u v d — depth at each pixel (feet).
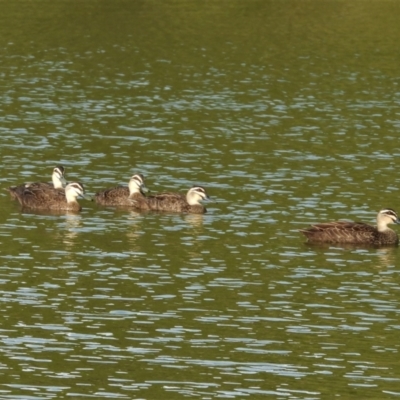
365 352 88.28
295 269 110.52
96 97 206.69
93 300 99.55
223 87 220.02
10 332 90.89
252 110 198.39
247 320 95.09
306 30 285.64
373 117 194.90
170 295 101.30
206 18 299.17
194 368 84.07
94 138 172.76
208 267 110.32
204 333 91.71
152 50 258.37
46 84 218.18
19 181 146.61
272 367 84.69
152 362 85.10
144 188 137.59
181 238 121.08
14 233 122.42
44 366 83.82
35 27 280.72
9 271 107.65
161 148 167.02
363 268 111.65
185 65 242.37
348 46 267.18
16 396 78.18
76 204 134.10
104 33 276.82
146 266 110.01
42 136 172.76
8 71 230.27
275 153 164.86
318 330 92.99
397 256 116.98
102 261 111.65
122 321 94.17
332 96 213.46
